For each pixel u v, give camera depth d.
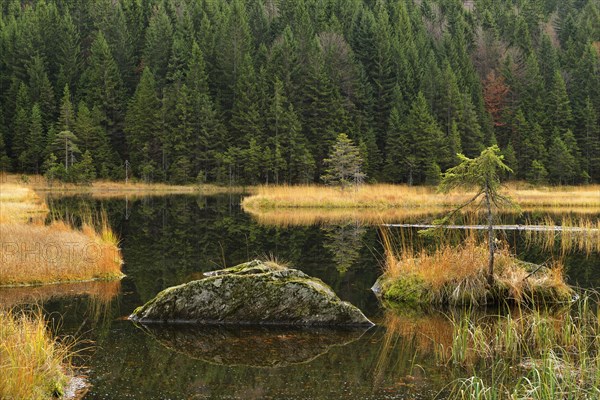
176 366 6.45
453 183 9.88
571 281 11.45
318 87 72.50
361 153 65.94
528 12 111.12
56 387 5.50
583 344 7.02
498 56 94.31
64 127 69.62
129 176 70.00
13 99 76.69
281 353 6.97
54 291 10.30
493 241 10.23
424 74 80.06
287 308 8.48
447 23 107.62
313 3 98.62
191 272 12.48
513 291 9.59
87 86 77.94
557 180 69.06
